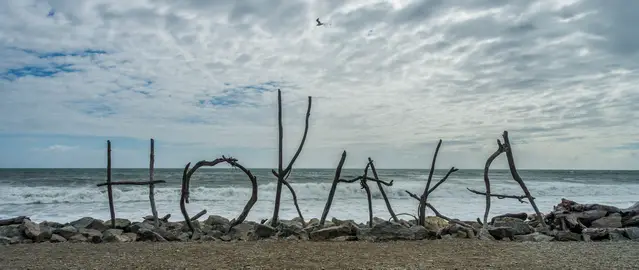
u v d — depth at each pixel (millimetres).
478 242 10938
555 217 13578
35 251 9547
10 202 25234
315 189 31562
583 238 11711
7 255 9078
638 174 94125
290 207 23078
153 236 11266
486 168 13180
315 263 8297
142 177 53906
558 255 9203
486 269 7852
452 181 50375
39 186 37844
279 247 10031
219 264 8188
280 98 12758
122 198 27359
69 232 11625
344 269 7812
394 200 27766
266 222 13586
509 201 27219
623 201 28688
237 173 65562
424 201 13305
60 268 7887
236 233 11867
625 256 9117
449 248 10016
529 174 89500
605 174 93625
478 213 20688
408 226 12781
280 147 12695
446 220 15133
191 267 7938
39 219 18406
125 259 8648
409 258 8812
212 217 13984
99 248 9914
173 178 51031
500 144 13383
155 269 7793
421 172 88938
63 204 24438
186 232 12289
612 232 11906
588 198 31516
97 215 19625
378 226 11477
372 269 7820
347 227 11531
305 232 11586
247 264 8188
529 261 8562
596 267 8031
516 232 12195
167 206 23641
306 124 12781
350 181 13000
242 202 26031
